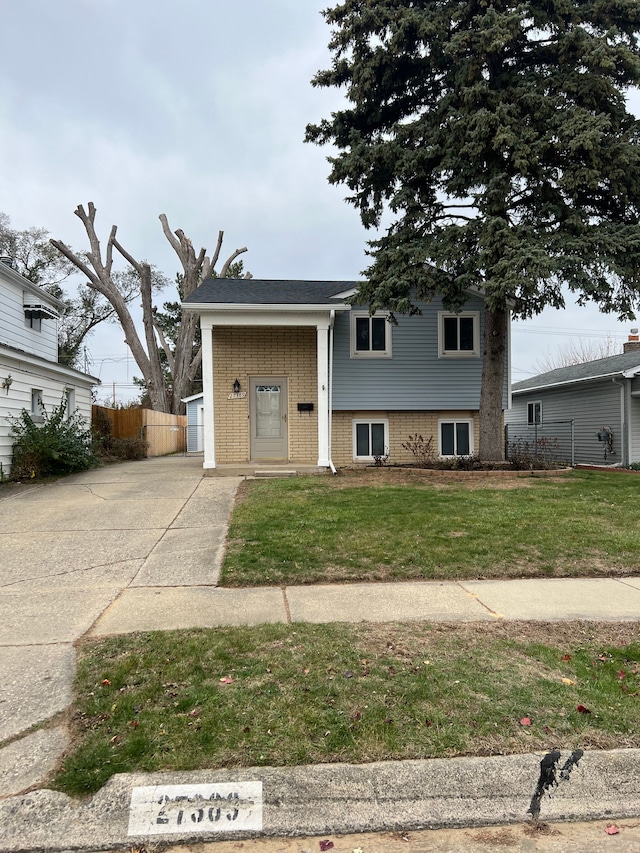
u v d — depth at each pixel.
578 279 9.43
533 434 20.05
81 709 2.76
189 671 3.13
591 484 9.91
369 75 10.94
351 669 3.15
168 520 7.34
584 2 10.54
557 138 9.81
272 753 2.40
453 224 10.65
